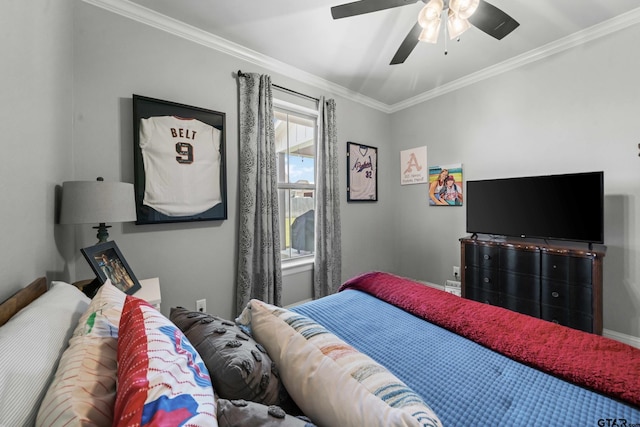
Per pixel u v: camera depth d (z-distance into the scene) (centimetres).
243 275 245
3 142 86
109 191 146
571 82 242
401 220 390
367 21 212
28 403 54
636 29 210
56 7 140
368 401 59
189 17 206
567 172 246
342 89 334
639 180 212
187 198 217
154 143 202
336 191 321
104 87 184
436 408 80
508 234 262
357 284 187
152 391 47
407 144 378
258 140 254
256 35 229
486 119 299
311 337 82
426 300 152
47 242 125
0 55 85
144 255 203
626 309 219
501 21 160
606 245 227
